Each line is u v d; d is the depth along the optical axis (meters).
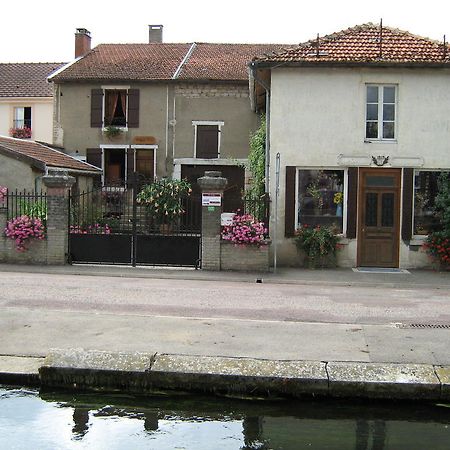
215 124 28.75
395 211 17.84
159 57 31.81
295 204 17.94
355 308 11.38
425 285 15.13
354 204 17.78
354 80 17.72
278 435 5.96
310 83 17.81
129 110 29.17
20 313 9.64
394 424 6.26
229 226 16.66
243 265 16.64
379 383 6.59
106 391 6.82
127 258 17.06
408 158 17.66
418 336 8.62
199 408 6.55
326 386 6.64
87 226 17.78
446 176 17.64
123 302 11.41
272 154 17.95
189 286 14.06
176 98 28.95
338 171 17.95
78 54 33.56
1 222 16.97
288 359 7.37
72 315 9.60
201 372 6.77
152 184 21.53
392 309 11.31
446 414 6.45
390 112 17.88
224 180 16.59
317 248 17.64
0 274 15.15
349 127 17.77
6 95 34.00
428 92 17.66
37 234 16.89
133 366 6.90
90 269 16.33
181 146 29.02
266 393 6.71
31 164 22.62
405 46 18.44
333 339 8.37
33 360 7.29
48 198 16.92
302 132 17.84
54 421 6.17
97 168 28.70
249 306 11.37
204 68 29.92
